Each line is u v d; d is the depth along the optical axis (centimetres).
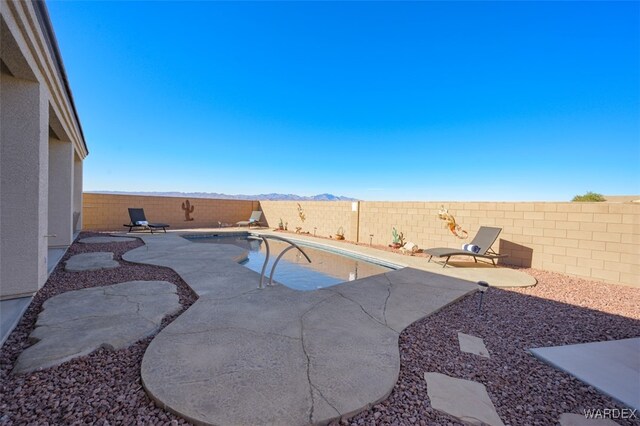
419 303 416
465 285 519
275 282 505
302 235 1375
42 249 393
